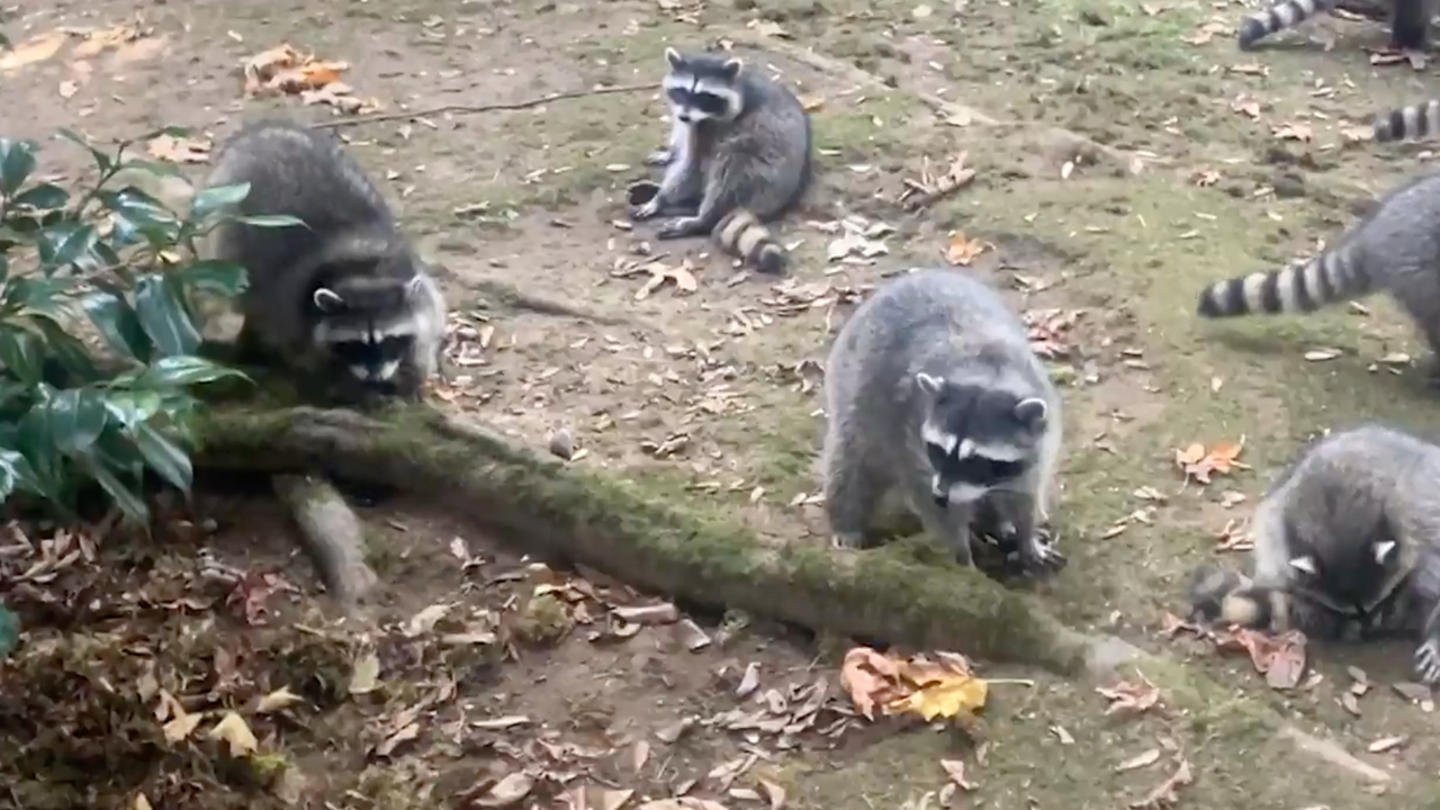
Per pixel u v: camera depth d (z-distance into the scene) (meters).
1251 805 4.58
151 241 4.58
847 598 4.84
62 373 4.54
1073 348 5.44
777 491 5.10
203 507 5.09
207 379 4.46
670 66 5.93
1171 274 5.63
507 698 4.79
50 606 4.87
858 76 6.41
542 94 6.34
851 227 5.84
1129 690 4.72
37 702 4.70
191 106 6.25
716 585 4.90
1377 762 4.65
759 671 4.82
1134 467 5.15
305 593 4.95
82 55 6.47
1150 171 6.02
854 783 4.65
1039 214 5.83
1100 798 4.61
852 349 4.97
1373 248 5.36
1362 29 6.71
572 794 4.64
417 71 6.43
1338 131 6.20
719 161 5.80
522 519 5.02
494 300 5.59
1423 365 5.39
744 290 5.65
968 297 4.99
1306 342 5.45
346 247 5.22
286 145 5.29
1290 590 4.84
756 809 4.62
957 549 4.91
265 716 4.73
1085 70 6.46
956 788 4.63
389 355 5.18
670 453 5.19
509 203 5.91
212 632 4.84
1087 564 4.96
